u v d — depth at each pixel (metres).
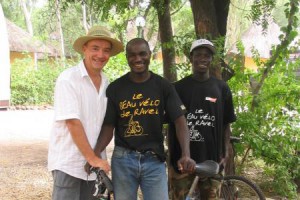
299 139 5.99
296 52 6.54
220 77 4.91
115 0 5.11
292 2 5.60
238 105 5.91
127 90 3.17
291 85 5.94
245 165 6.31
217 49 4.77
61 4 6.81
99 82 3.19
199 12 4.94
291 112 6.06
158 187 3.17
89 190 3.21
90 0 5.55
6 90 18.45
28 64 20.08
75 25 25.06
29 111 18.27
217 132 3.84
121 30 6.30
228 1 5.51
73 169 3.07
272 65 5.86
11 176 6.80
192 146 3.80
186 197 3.73
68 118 2.96
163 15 5.46
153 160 3.16
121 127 3.20
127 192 3.18
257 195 4.06
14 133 11.82
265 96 5.92
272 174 6.04
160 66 11.64
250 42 17.64
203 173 3.40
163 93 3.19
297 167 6.01
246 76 5.95
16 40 21.38
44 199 5.66
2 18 17.92
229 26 16.67
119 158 3.20
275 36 17.14
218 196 4.11
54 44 26.30
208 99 3.77
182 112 3.19
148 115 3.14
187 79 3.85
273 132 6.00
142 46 3.13
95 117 3.13
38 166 7.54
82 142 2.98
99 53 3.08
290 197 5.73
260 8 5.52
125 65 9.56
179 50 5.13
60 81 3.03
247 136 5.60
